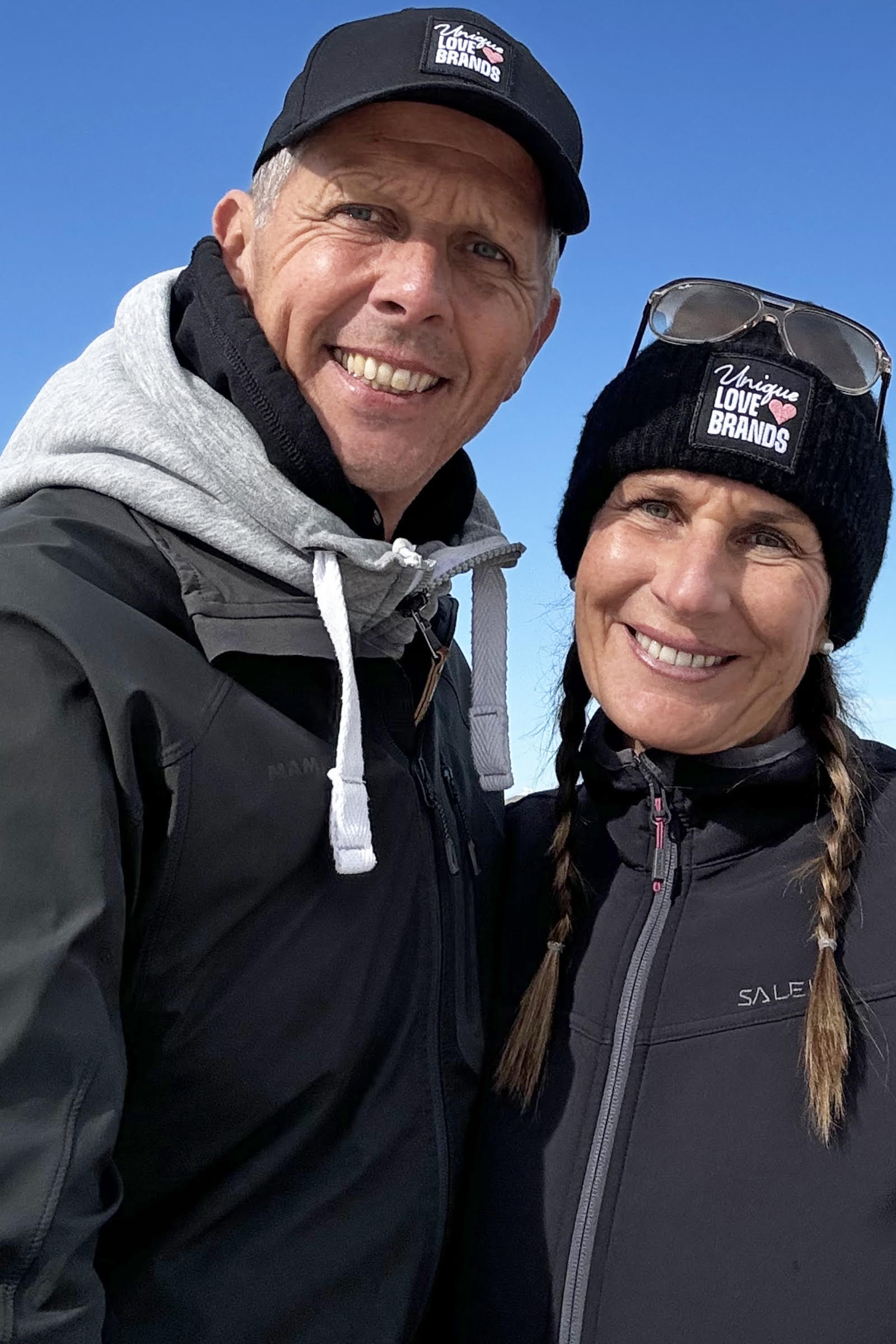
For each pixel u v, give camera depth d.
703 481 0.85
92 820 0.70
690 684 0.86
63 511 0.78
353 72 0.83
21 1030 0.66
